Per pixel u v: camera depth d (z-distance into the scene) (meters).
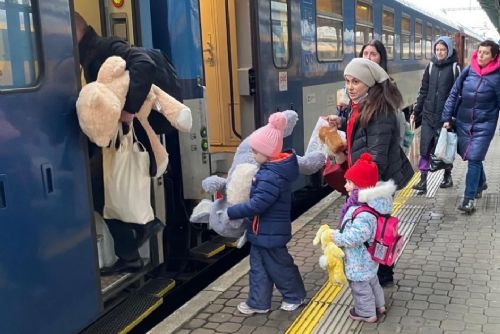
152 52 3.73
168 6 4.73
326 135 4.02
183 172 4.96
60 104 3.10
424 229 5.68
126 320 3.86
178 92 3.89
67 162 3.14
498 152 10.00
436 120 6.77
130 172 3.55
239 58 5.86
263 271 3.87
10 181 2.77
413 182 7.70
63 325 3.12
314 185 7.55
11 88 2.81
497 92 5.75
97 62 3.54
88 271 3.30
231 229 3.81
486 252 4.96
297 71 6.63
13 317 2.79
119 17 4.18
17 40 2.86
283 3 6.25
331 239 3.59
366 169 3.51
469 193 6.11
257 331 3.68
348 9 8.41
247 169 3.62
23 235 2.84
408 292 4.18
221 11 5.86
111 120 3.11
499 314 3.78
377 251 3.60
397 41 11.95
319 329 3.65
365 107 3.71
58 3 3.10
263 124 5.80
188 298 4.86
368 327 3.66
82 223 3.25
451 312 3.84
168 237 5.11
